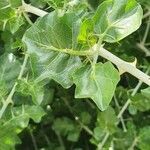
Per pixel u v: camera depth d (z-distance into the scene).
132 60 0.56
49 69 0.41
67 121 0.76
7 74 0.53
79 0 0.46
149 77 0.43
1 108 0.52
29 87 0.47
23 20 0.49
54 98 0.73
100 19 0.39
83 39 0.40
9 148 0.53
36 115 0.54
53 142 0.84
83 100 0.72
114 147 0.67
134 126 0.66
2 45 0.61
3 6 0.47
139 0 0.55
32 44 0.41
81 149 0.81
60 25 0.40
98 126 0.64
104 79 0.39
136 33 0.64
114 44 0.53
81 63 0.41
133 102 0.60
